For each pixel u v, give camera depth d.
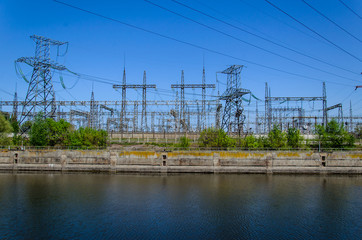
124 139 92.69
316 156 71.50
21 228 34.38
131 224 35.75
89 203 44.62
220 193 50.91
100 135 82.19
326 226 35.62
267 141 80.94
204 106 97.69
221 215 39.31
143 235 32.47
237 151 71.50
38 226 35.00
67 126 83.69
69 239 31.33
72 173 72.50
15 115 107.19
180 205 43.69
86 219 37.47
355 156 71.31
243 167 71.06
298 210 41.75
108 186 56.44
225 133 80.81
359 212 41.00
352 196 49.47
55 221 36.75
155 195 49.44
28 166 74.50
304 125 112.44
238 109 87.00
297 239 31.84
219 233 33.28
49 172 73.69
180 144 79.62
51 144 81.56
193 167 71.25
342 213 40.50
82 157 73.44
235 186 56.78
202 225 35.62
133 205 43.62
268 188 55.12
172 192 51.56
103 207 42.56
